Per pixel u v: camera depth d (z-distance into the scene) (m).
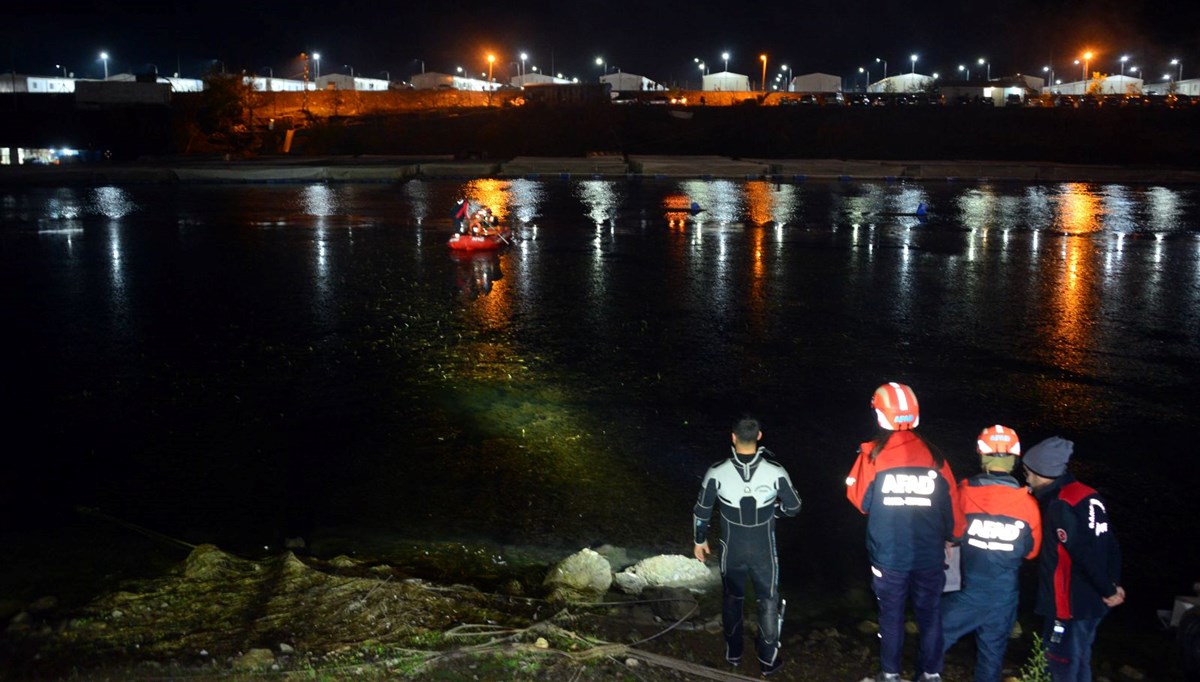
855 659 4.96
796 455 8.18
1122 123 60.25
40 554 6.19
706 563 6.25
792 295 15.88
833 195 36.81
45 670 4.40
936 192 38.38
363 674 4.36
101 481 7.55
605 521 6.89
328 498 7.25
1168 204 33.41
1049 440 4.21
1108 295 15.90
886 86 107.06
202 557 5.81
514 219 28.36
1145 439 8.54
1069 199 35.34
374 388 10.16
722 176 46.12
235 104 62.44
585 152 62.09
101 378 10.52
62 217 28.62
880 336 12.74
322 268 18.81
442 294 15.91
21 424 8.90
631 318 13.91
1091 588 4.07
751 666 4.82
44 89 95.56
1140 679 4.84
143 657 4.53
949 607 4.40
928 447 4.36
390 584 5.35
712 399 9.81
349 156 58.53
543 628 4.94
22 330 12.97
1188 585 5.96
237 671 4.35
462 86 113.19
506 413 9.31
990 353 11.77
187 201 34.28
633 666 4.64
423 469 7.84
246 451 8.23
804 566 6.23
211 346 12.05
